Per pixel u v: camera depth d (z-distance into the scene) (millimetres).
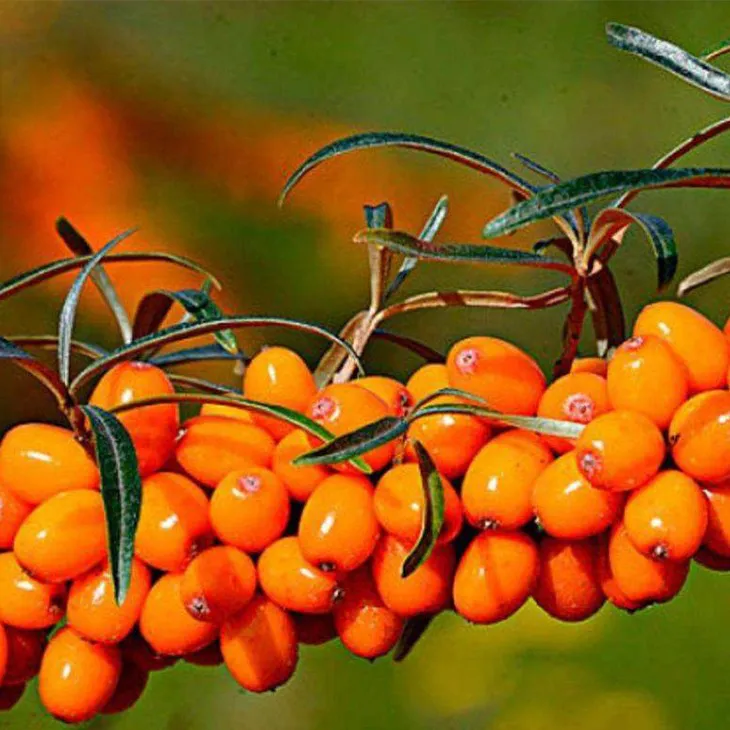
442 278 656
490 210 686
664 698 574
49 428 435
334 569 427
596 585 435
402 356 649
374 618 437
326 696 584
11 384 646
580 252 440
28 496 432
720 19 686
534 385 432
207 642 434
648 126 686
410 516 425
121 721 575
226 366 671
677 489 419
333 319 672
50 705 438
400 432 423
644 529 419
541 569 435
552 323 646
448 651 585
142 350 435
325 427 429
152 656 442
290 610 436
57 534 428
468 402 432
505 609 430
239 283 679
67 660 438
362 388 432
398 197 685
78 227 691
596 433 419
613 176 421
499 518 427
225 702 581
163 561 430
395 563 431
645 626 579
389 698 583
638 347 423
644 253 650
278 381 436
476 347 433
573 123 689
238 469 433
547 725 578
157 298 463
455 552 434
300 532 428
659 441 419
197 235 687
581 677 578
